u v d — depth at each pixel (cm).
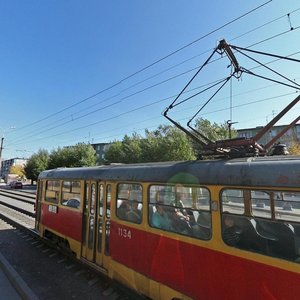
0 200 2923
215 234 423
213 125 3769
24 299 585
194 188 464
